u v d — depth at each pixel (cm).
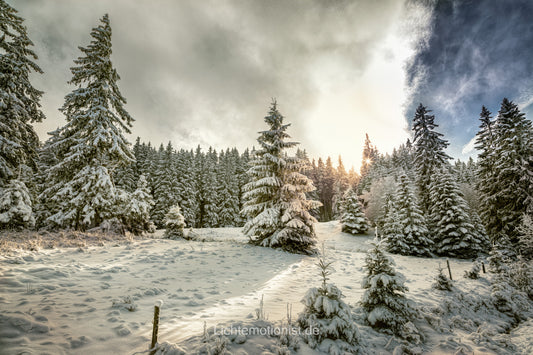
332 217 6256
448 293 916
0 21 1370
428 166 2809
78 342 364
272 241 1628
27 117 1446
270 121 1917
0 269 632
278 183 1709
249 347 388
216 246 1602
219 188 4531
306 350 416
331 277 1066
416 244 2112
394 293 586
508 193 2022
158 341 388
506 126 2331
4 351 314
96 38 1622
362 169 6412
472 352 515
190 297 641
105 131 1512
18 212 1266
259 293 748
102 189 1505
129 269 859
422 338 549
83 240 1230
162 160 3856
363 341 488
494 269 1325
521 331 709
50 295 532
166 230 2008
